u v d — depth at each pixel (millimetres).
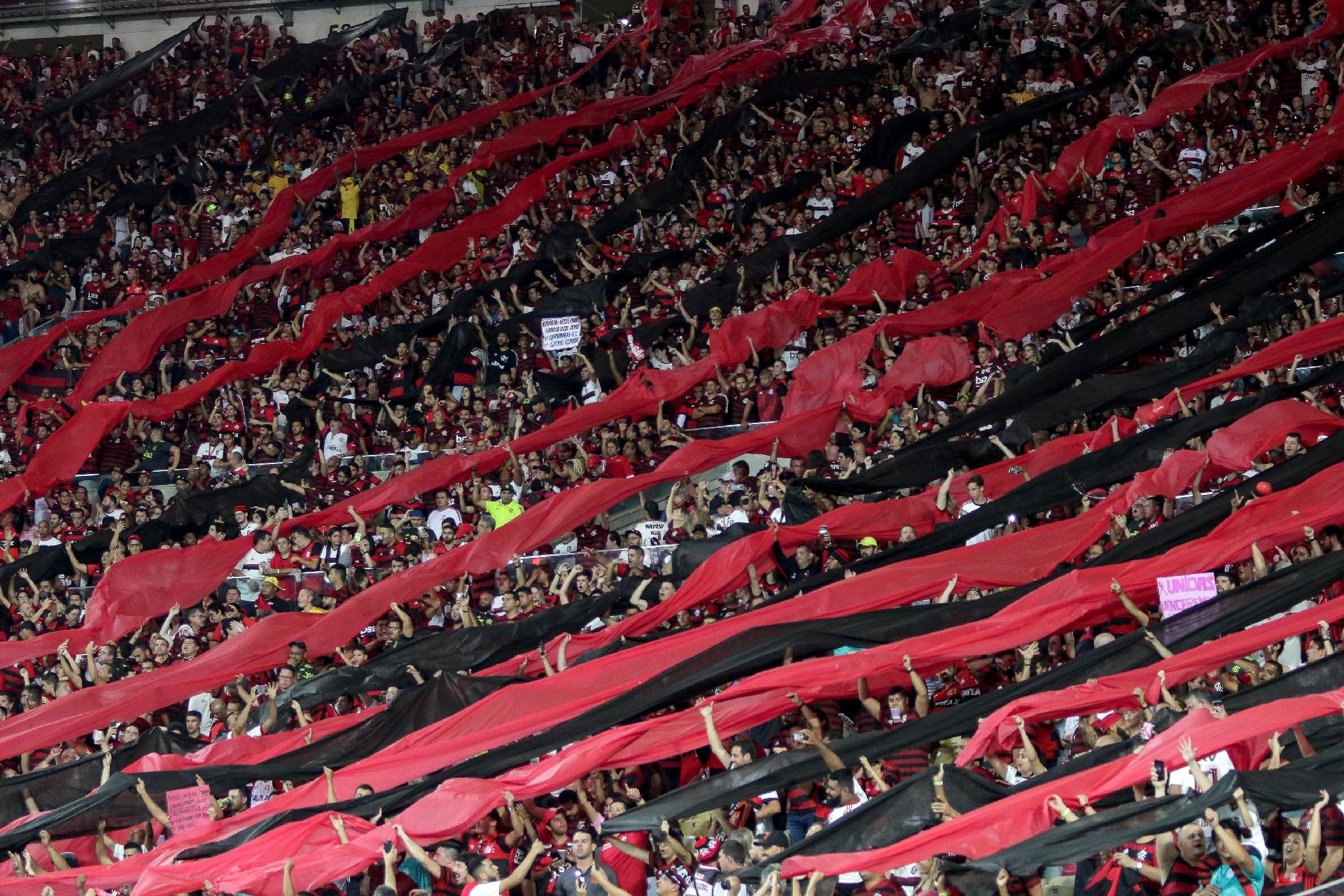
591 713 15570
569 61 35438
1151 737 12586
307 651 18828
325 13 39188
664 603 17906
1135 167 26656
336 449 25078
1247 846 10844
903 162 29250
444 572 19812
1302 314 20797
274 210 32219
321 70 36844
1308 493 16016
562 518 20359
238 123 36031
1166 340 21500
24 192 35406
